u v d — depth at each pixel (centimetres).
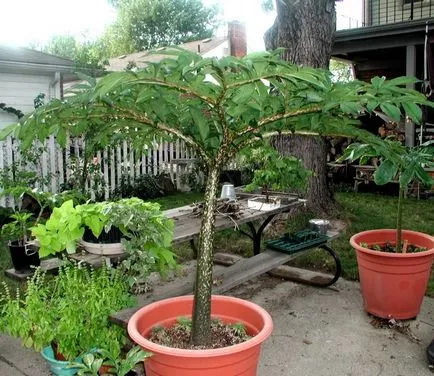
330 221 619
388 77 1158
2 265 465
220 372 182
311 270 458
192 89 164
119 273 273
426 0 1173
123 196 843
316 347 306
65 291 261
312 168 620
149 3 3238
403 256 316
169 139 251
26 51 1017
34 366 287
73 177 746
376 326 335
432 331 325
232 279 323
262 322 209
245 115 175
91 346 247
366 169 902
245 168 895
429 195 837
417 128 884
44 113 178
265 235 571
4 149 677
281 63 144
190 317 231
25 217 388
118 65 2119
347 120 193
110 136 249
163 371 187
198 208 400
